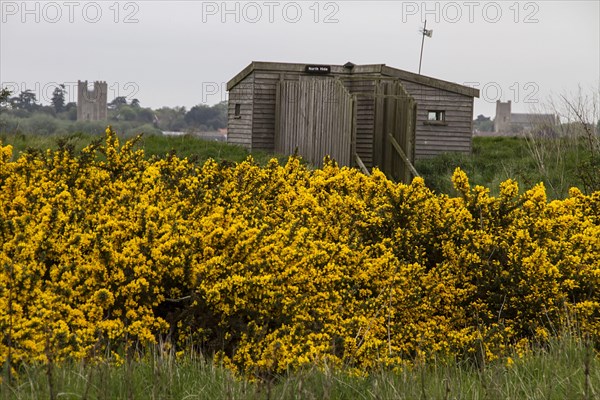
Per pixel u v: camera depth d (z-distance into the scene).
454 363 17.62
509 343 19.83
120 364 14.91
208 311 17.06
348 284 19.11
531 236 21.88
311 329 17.19
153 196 20.52
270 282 17.00
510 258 20.62
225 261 17.22
